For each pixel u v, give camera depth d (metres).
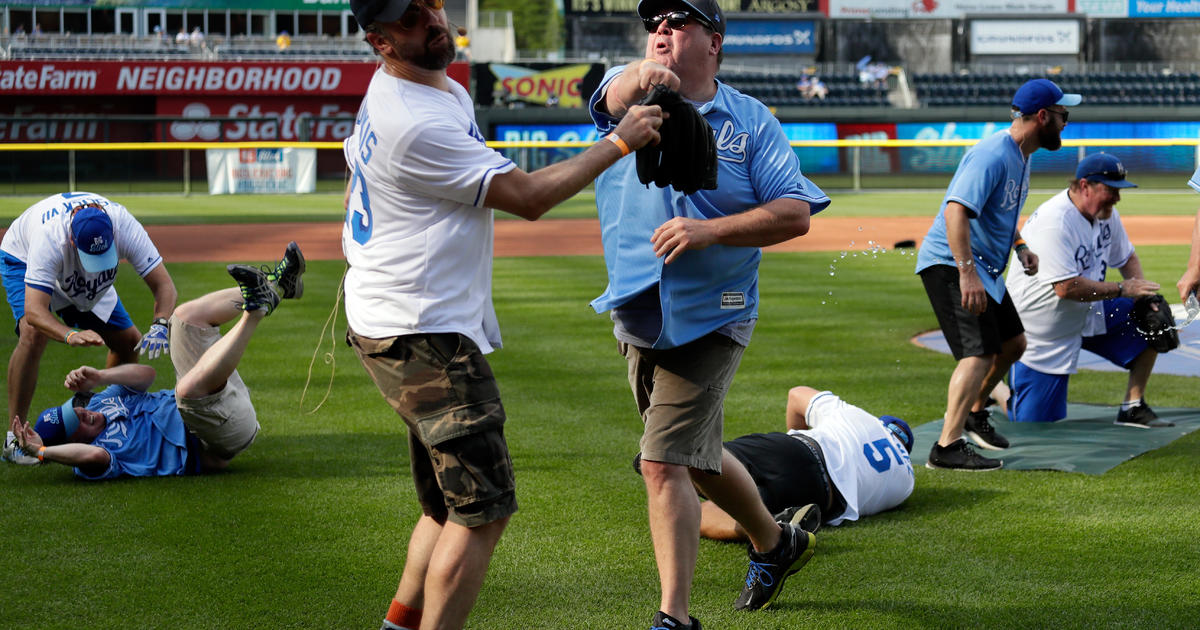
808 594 3.47
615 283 3.23
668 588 3.06
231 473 4.80
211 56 32.53
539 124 32.28
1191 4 40.47
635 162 3.24
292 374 7.00
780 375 7.01
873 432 4.25
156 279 5.34
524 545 3.92
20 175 28.70
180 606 3.36
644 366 3.28
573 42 39.84
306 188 28.75
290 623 3.25
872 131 33.31
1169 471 4.78
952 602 3.39
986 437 5.23
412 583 2.91
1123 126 33.69
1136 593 3.43
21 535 3.98
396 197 2.63
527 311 9.83
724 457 3.25
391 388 2.68
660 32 3.16
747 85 35.31
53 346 7.78
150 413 4.83
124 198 26.88
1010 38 40.47
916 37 40.91
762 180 3.17
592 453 5.14
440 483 2.66
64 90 30.42
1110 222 5.77
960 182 4.75
